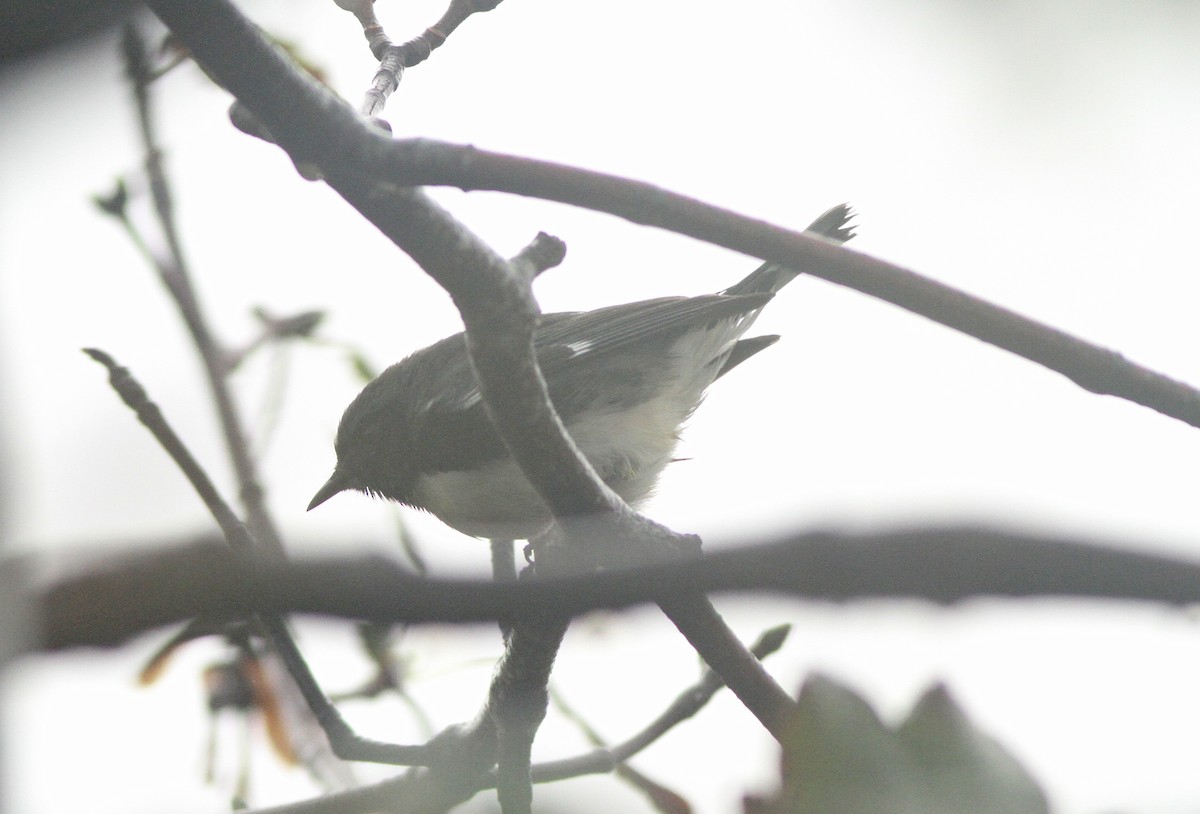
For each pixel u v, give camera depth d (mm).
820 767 2475
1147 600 2459
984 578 2469
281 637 6883
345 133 4785
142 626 2516
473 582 2766
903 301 5246
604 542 5781
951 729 2498
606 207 4910
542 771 6574
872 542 2492
